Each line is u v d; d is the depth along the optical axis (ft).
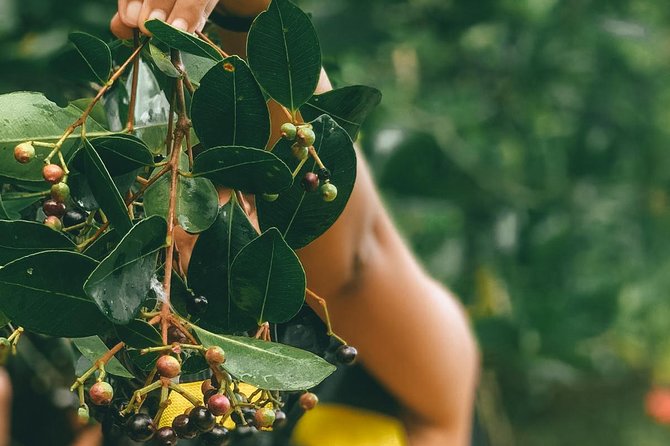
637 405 22.22
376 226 5.77
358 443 6.06
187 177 4.39
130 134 4.41
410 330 5.95
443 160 11.50
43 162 4.42
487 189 12.21
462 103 13.00
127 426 4.19
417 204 11.56
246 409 4.38
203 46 4.39
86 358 4.54
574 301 12.46
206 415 4.19
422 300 6.01
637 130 14.03
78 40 4.60
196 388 4.58
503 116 13.12
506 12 12.75
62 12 8.47
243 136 4.44
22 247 4.30
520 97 13.15
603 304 12.59
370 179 5.62
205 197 4.44
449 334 6.18
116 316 4.10
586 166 13.29
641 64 14.58
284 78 4.45
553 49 12.87
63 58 5.08
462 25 12.57
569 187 13.15
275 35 4.41
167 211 4.41
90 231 4.54
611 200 13.53
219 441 4.27
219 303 4.47
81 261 4.18
